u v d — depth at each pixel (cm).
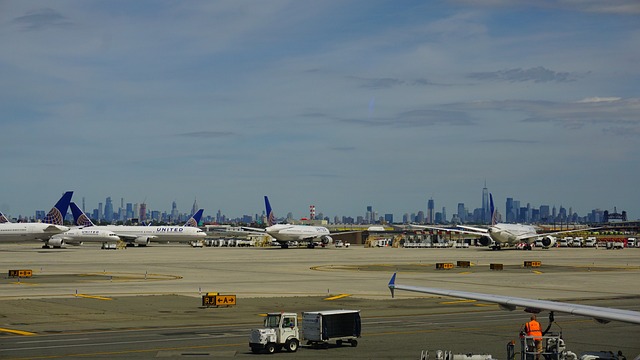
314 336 4416
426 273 11156
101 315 6025
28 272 10144
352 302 7075
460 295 2931
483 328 5297
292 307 6644
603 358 3134
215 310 6400
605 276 10544
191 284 9088
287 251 19450
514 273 11138
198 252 18550
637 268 12412
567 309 2595
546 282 9481
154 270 11675
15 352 4206
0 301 7031
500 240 19788
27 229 19862
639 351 4294
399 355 4147
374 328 5291
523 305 2714
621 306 6812
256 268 12288
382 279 9938
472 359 3562
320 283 9300
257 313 6188
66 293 7850
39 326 5362
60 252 18238
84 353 4184
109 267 12369
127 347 4406
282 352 4256
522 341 3512
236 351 4278
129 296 7556
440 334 4994
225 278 10094
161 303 6919
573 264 13562
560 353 3522
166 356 4100
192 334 4969
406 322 5622
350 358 4050
